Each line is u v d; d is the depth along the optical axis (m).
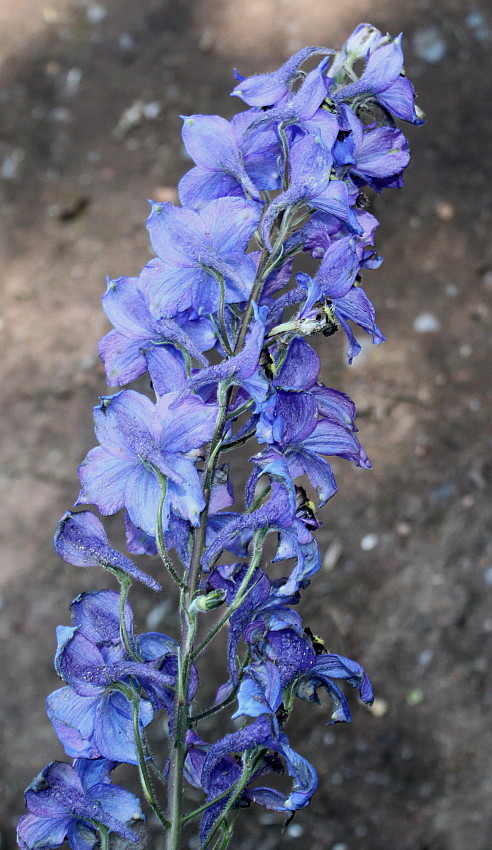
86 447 1.76
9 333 1.91
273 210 0.60
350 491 1.66
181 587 0.60
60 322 1.91
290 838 1.37
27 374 1.85
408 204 1.96
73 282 1.96
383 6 2.25
